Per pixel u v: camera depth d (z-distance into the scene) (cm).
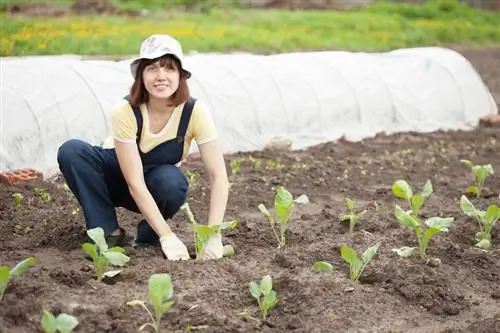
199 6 2264
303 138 1004
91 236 482
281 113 1002
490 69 1666
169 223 634
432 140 1033
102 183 550
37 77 859
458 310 471
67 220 621
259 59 1059
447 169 866
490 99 1184
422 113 1110
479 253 555
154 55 507
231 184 766
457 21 2319
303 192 756
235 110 968
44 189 716
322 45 1652
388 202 723
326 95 1048
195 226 515
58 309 433
